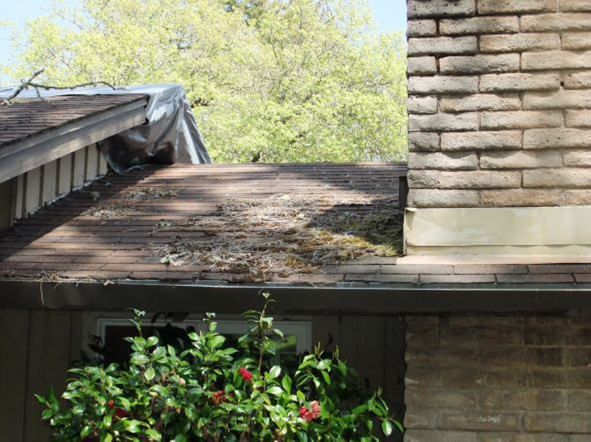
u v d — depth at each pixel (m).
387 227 5.48
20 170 5.35
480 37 4.85
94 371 4.56
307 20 25.61
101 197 6.88
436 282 4.28
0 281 4.73
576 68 4.74
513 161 4.75
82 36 22.84
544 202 4.71
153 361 4.57
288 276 4.50
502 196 4.75
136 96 7.23
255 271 4.61
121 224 5.96
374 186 6.97
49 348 6.35
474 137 4.79
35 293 4.72
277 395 4.55
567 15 4.77
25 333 6.39
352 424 4.66
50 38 22.81
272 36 25.55
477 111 4.81
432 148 4.83
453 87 4.84
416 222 4.80
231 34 25.20
